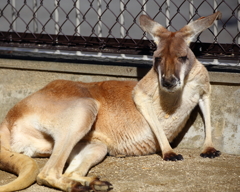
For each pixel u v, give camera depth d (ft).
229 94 17.46
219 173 14.19
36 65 19.43
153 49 19.03
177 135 17.89
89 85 17.75
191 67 16.21
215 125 17.63
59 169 13.74
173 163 15.47
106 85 17.66
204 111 17.28
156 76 16.43
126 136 17.16
